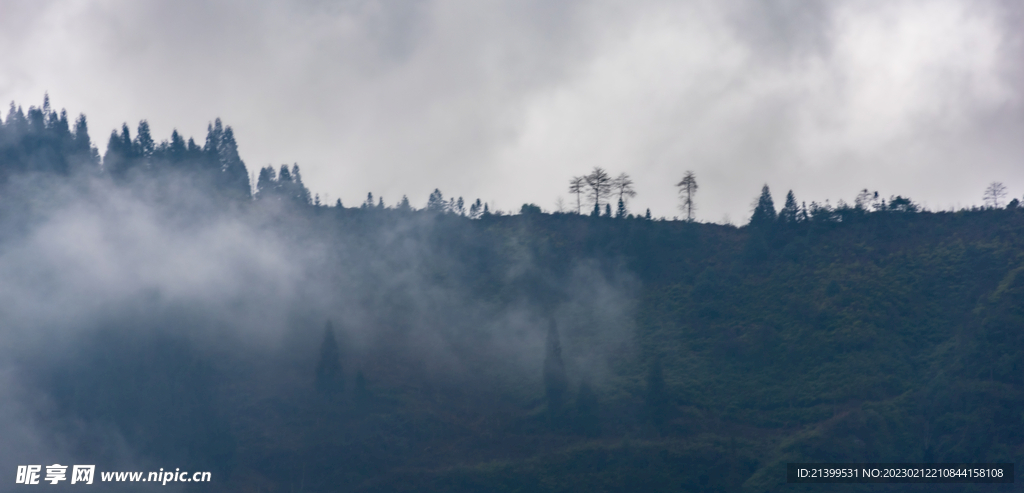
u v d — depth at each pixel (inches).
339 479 4015.8
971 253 5644.7
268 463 4124.0
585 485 3858.3
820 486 3700.8
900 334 5068.9
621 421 4645.7
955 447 3838.6
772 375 5007.4
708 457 4037.9
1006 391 4060.0
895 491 3651.6
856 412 4234.7
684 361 5305.1
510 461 4165.8
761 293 5954.7
